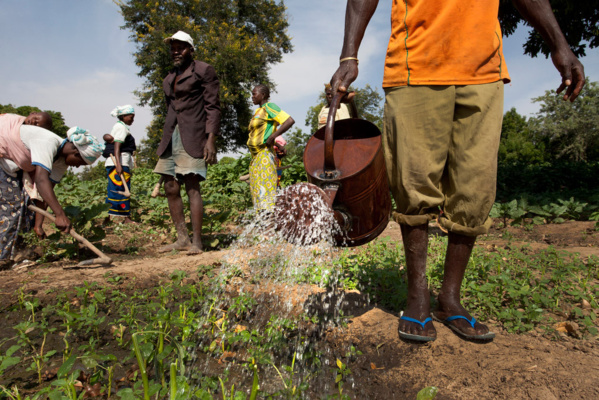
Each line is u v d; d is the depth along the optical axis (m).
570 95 2.26
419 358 2.24
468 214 2.29
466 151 2.26
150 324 2.25
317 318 2.80
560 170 13.62
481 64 2.21
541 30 2.32
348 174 2.08
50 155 3.96
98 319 2.42
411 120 2.28
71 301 3.04
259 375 2.16
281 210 2.06
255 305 3.05
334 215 2.09
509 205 6.88
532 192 12.00
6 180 4.12
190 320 2.38
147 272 3.85
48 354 2.04
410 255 2.41
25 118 4.22
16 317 2.78
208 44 29.22
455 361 2.18
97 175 32.62
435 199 2.32
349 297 3.19
